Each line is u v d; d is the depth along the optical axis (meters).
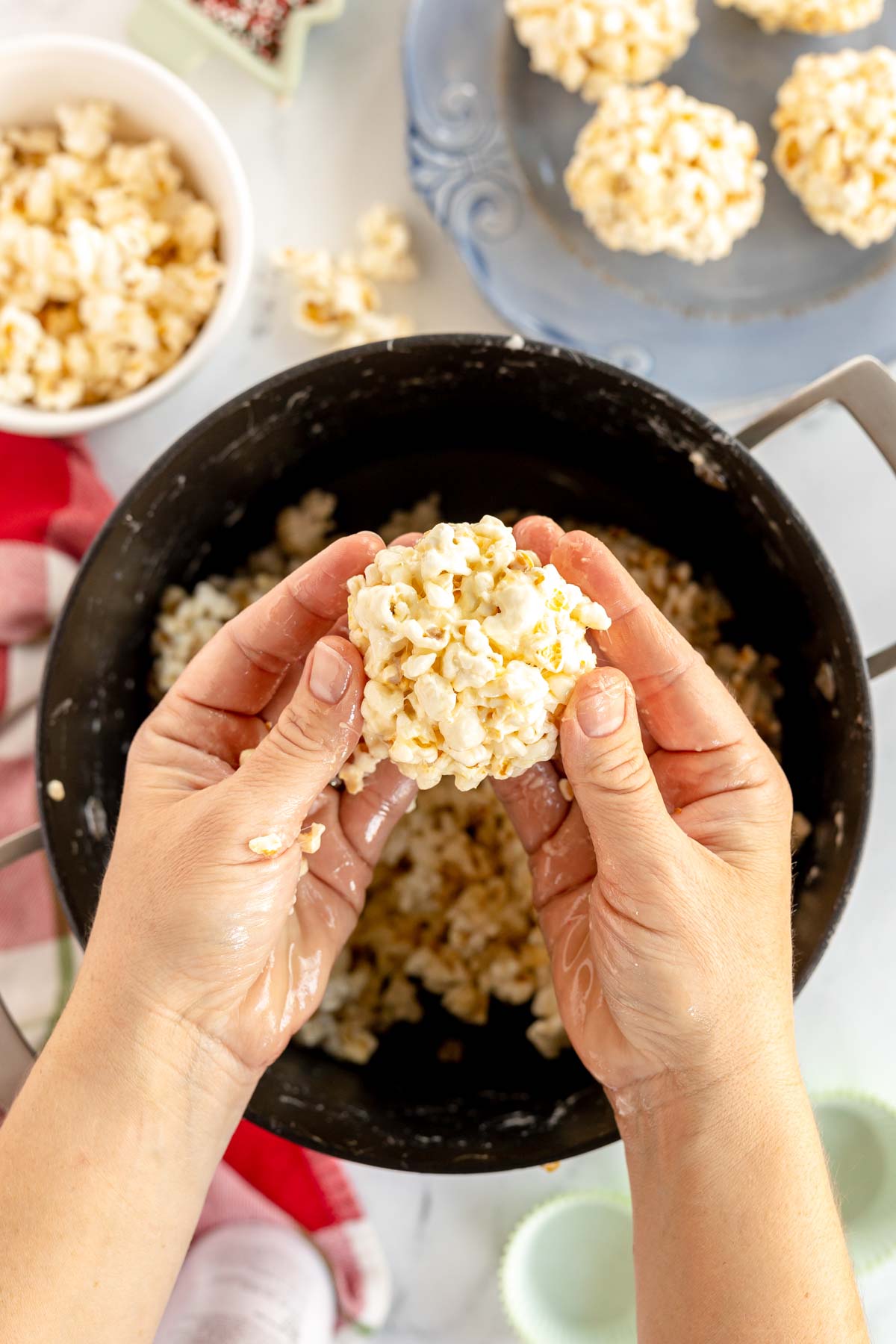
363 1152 0.58
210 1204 0.66
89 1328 0.51
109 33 0.70
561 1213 0.65
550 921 0.59
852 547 0.70
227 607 0.67
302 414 0.63
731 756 0.56
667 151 0.67
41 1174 0.51
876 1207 0.65
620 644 0.56
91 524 0.67
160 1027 0.53
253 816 0.52
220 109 0.70
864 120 0.67
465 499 0.69
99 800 0.63
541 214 0.70
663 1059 0.54
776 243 0.70
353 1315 0.67
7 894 0.67
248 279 0.65
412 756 0.52
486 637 0.51
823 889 0.59
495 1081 0.64
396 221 0.69
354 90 0.70
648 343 0.70
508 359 0.61
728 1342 0.50
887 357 0.69
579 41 0.67
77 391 0.66
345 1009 0.65
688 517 0.67
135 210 0.66
